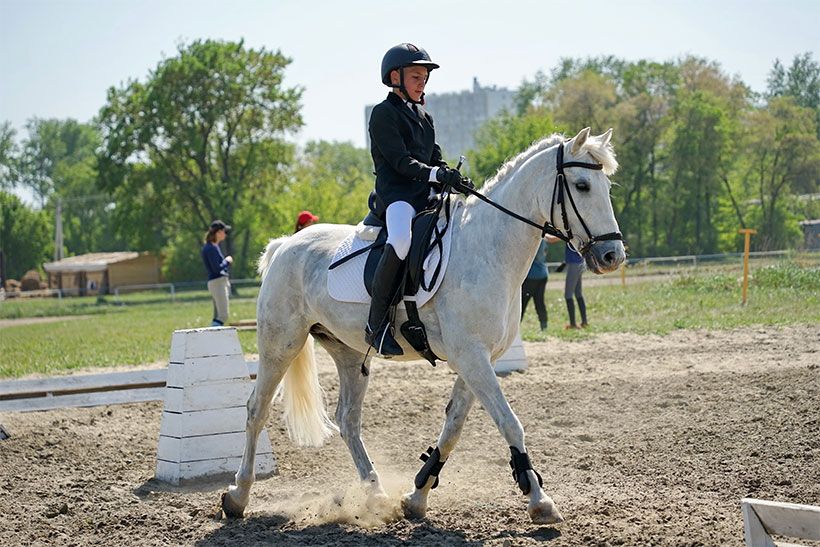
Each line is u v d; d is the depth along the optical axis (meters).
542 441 10.91
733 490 8.25
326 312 8.70
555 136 7.91
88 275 96.75
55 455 11.30
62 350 23.92
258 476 10.20
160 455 10.17
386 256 8.01
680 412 11.86
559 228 7.68
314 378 9.41
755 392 12.57
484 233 7.80
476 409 12.85
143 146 74.38
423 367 17.16
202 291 73.06
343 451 11.20
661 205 78.12
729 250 76.56
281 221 76.94
